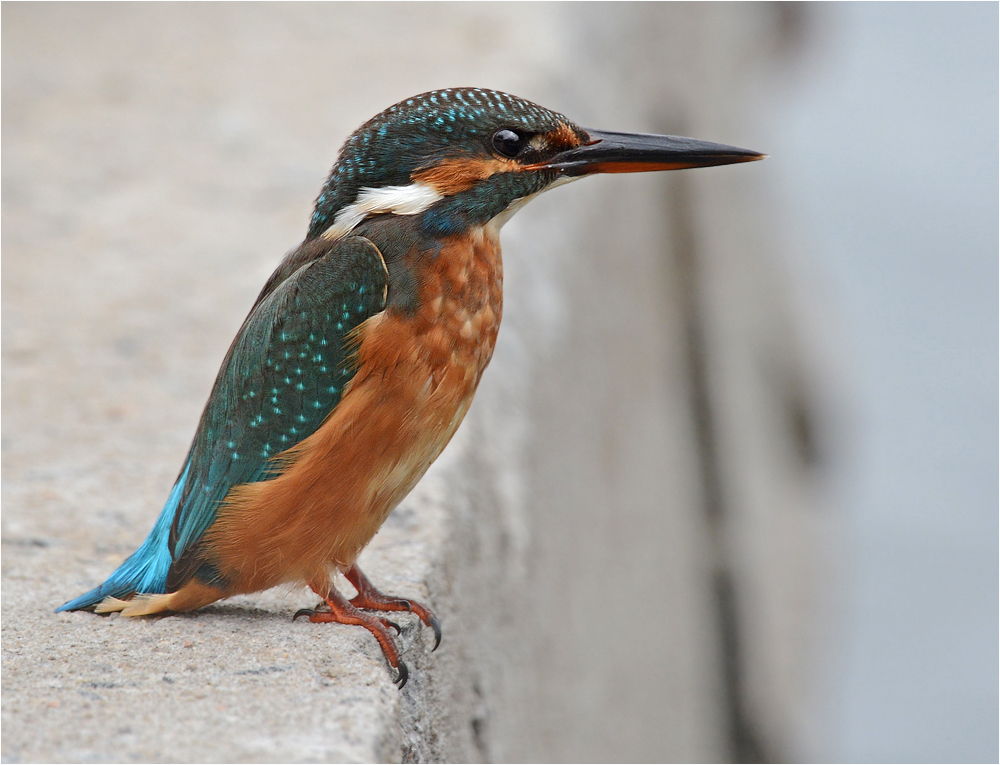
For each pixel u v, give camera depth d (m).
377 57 16.00
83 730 3.83
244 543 4.77
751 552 24.16
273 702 4.09
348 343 4.72
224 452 4.83
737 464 25.25
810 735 25.75
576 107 14.41
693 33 26.61
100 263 10.53
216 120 14.01
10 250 10.73
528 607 8.27
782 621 25.02
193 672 4.35
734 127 29.59
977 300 54.97
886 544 41.06
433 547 5.88
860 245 58.12
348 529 4.78
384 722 4.04
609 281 15.62
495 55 15.30
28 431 7.53
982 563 39.94
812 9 35.75
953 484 43.97
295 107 14.32
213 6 19.11
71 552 5.88
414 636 5.07
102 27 17.98
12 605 5.14
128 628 4.84
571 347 11.37
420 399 4.76
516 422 8.53
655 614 17.02
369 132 5.05
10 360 8.62
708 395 24.94
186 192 12.12
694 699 19.42
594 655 12.27
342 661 4.48
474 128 5.04
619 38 19.52
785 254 31.78
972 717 34.44
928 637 37.66
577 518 11.76
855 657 36.84
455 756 5.68
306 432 4.74
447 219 4.95
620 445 15.80
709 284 25.64
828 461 32.03
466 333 4.89
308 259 5.10
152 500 6.60
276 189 12.16
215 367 8.65
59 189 12.16
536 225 11.39
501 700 7.14
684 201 25.33
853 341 51.28
